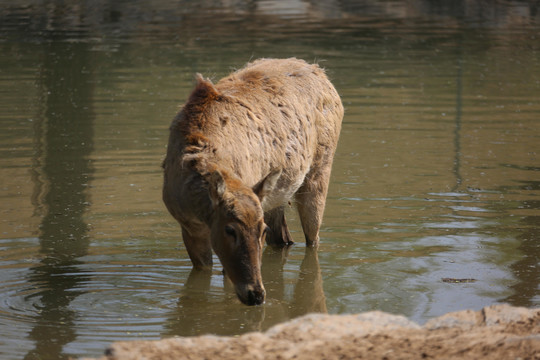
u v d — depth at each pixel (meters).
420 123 51.62
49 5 101.56
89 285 26.23
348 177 40.09
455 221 33.16
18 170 40.28
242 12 99.31
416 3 107.12
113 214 34.09
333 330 18.28
